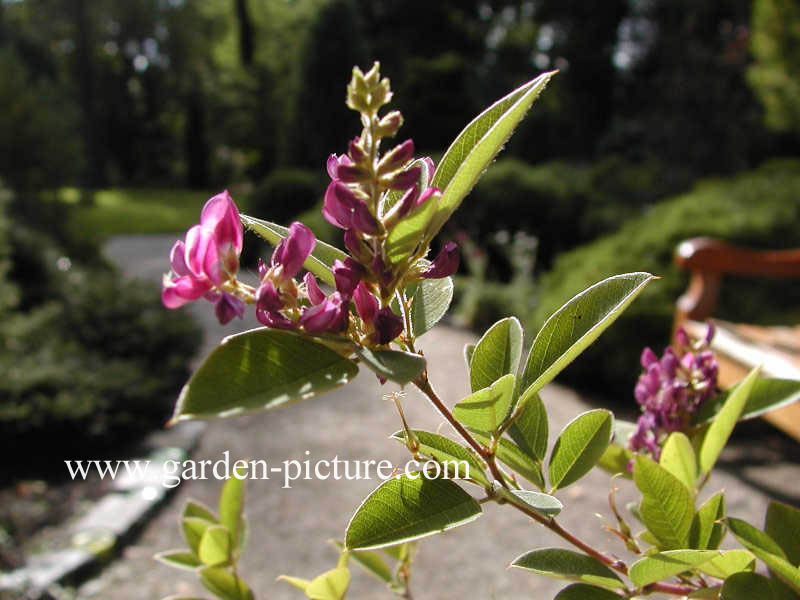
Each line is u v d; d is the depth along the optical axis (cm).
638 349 510
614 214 829
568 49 1722
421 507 64
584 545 75
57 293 623
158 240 1598
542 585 317
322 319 58
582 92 1730
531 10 1805
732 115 1262
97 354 532
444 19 1587
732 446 462
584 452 80
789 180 637
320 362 57
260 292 59
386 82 61
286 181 1166
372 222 60
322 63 1209
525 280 739
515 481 73
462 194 61
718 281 429
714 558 70
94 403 451
